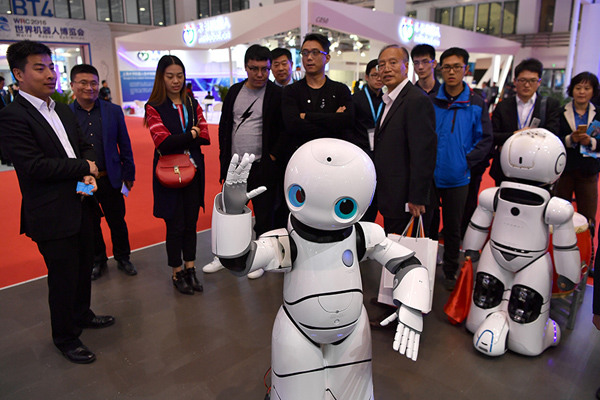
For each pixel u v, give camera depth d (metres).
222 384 2.27
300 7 7.27
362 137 3.21
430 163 2.53
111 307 3.07
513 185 2.39
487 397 2.16
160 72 2.90
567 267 2.33
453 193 3.17
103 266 3.62
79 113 3.21
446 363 2.43
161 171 2.91
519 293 2.44
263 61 3.05
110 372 2.37
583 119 3.54
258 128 3.24
